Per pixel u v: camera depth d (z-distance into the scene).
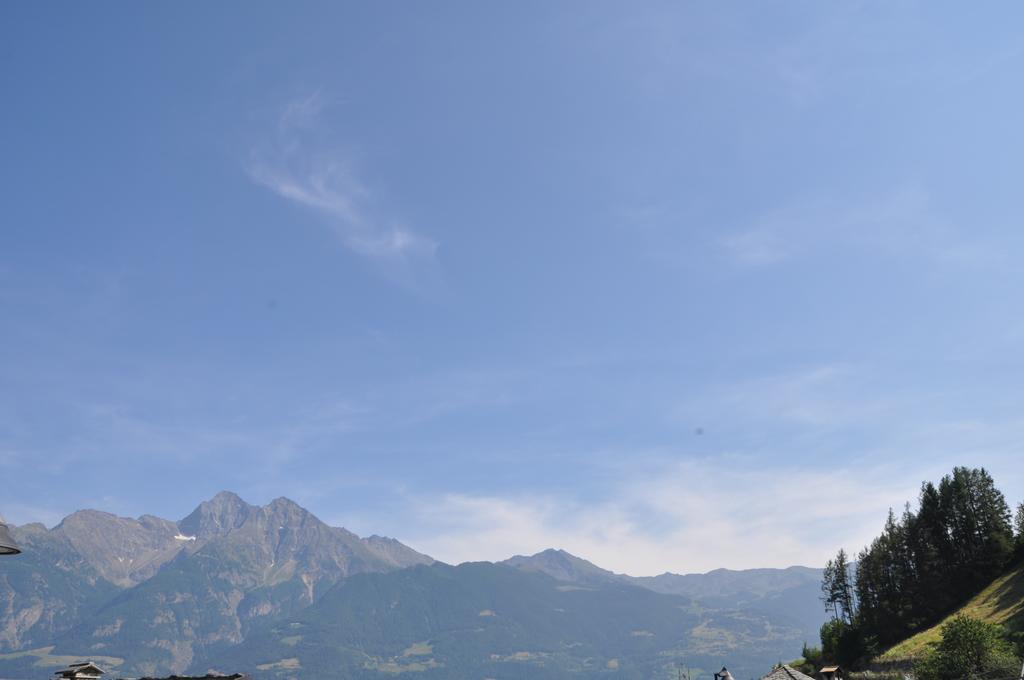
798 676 77.88
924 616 120.81
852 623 131.75
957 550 128.38
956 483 133.25
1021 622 86.44
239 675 51.03
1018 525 123.38
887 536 143.50
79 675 38.41
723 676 58.62
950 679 68.44
